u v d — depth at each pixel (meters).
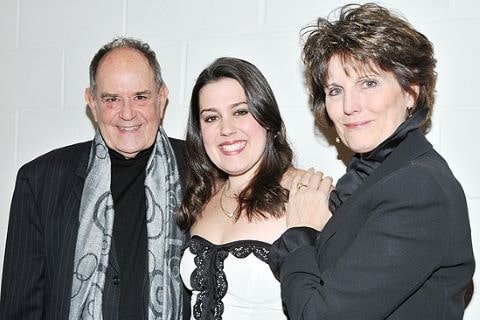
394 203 1.07
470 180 1.61
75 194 1.78
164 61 2.06
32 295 1.81
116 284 1.73
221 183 1.69
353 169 1.29
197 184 1.69
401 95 1.20
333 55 1.21
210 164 1.69
